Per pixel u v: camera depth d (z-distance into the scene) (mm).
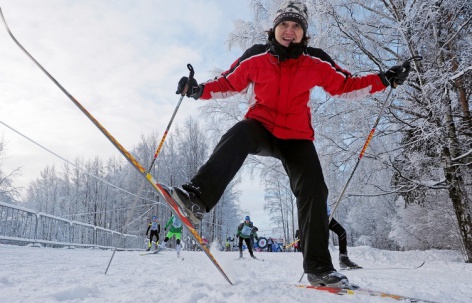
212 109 11141
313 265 2211
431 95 8062
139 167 1906
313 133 2477
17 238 9586
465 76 8492
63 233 12156
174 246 29547
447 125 8648
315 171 2297
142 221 31078
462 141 9266
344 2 8992
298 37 2236
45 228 11008
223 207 32719
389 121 9523
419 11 7539
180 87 2326
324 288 2123
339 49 8906
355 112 9234
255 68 2322
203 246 2061
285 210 40531
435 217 16484
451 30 8266
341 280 2125
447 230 16562
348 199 10766
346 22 8656
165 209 31203
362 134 9430
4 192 24141
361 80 2494
